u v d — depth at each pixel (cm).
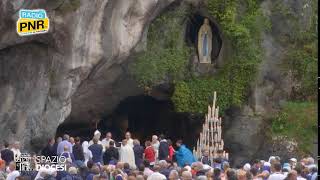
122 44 5262
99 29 5138
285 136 5719
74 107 5522
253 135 5741
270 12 5784
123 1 5206
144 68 5547
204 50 5775
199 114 5747
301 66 5822
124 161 4866
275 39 5803
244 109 5756
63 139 5031
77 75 5147
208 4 5709
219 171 4159
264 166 4547
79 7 5003
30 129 5047
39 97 5056
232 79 5756
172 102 5825
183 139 5909
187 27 5753
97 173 4128
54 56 5050
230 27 5700
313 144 5722
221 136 5769
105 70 5316
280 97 5800
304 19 5834
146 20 5344
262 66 5759
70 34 5022
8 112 5009
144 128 6053
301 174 4319
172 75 5672
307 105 5800
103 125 5944
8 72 4997
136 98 5809
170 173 4091
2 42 4859
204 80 5738
